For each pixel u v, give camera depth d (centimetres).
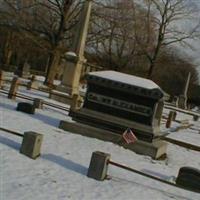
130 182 1083
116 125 1537
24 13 3859
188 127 3047
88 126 1566
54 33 3847
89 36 4075
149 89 1508
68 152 1247
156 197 1009
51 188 920
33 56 6150
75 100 1962
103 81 1567
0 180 902
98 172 1038
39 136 1102
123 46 5369
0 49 5828
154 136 1508
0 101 1916
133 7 4638
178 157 1627
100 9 3978
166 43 5631
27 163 1046
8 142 1173
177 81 7719
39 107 1952
